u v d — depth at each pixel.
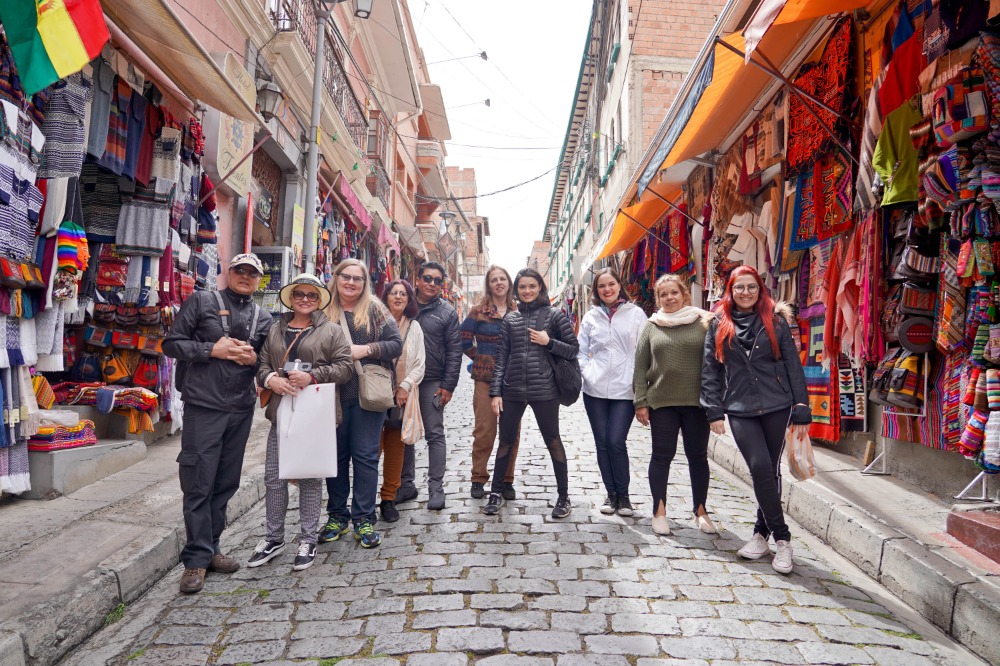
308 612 2.74
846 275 4.48
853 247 4.45
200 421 3.08
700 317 3.91
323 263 11.16
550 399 4.17
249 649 2.42
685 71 13.95
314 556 3.40
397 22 14.25
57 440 4.02
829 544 3.80
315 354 3.36
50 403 4.14
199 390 3.09
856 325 4.48
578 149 25.22
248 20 7.98
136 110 4.91
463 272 49.41
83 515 3.53
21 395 3.66
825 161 5.04
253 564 3.32
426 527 3.95
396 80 17.62
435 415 4.50
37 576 2.67
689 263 8.84
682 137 6.22
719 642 2.47
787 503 4.47
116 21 4.08
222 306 3.22
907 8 3.99
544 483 5.09
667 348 3.87
